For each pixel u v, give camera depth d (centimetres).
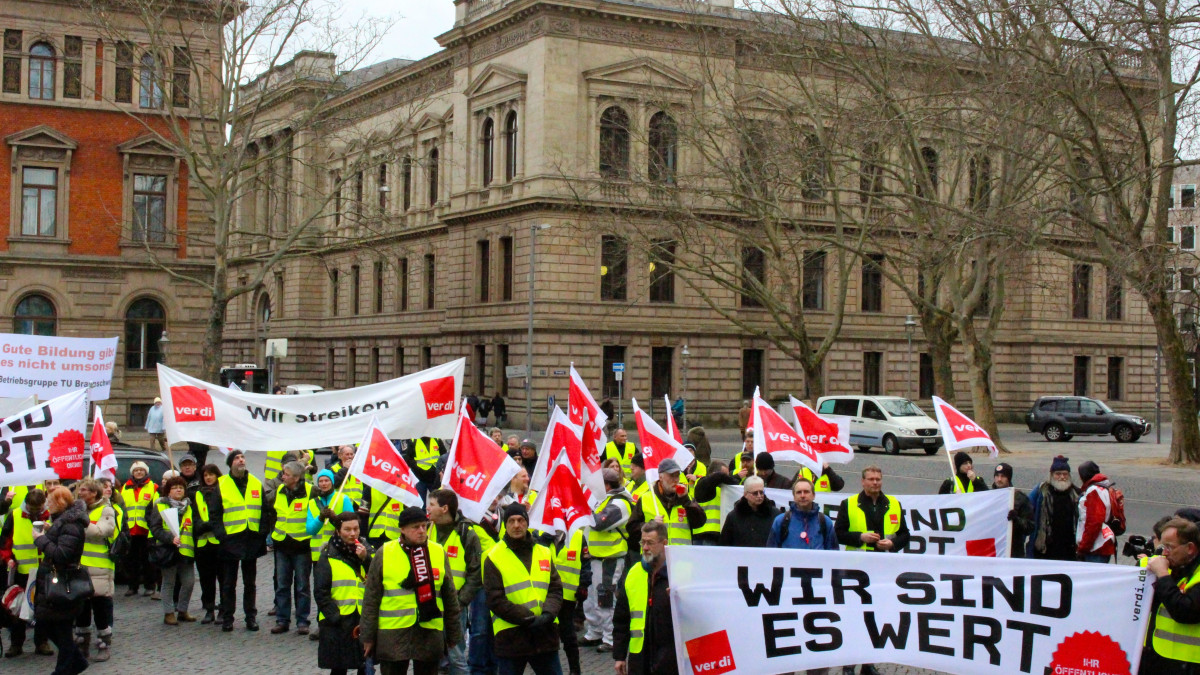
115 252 4812
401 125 5222
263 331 8062
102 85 4778
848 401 4769
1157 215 3362
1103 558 1552
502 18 5978
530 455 2019
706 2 5919
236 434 1758
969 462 1669
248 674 1347
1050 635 979
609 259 5856
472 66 6369
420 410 1794
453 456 1324
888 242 5703
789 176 4081
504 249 6169
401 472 1359
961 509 1431
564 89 5775
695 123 4419
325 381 8000
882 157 3950
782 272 4288
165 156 4881
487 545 1358
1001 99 3188
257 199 8550
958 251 3434
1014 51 3153
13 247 4666
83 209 4762
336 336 7856
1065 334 6919
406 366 7112
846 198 5803
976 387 4212
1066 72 3002
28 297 4719
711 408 6075
